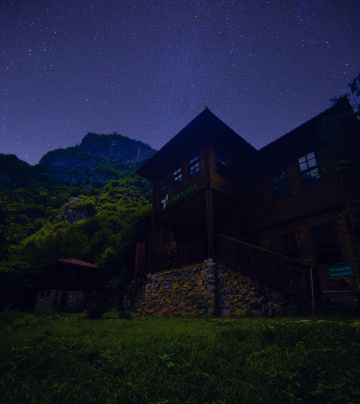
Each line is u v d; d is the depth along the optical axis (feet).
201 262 37.04
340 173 26.84
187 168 45.73
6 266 69.56
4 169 411.54
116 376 9.25
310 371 8.52
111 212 114.01
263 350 11.00
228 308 32.22
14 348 12.75
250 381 8.30
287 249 38.09
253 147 48.14
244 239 44.29
